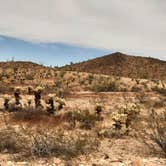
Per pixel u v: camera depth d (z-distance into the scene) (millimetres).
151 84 50812
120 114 12320
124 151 8883
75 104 20781
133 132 11750
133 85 45562
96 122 14297
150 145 9438
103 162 7625
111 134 11289
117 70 139375
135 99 24125
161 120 12820
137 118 14141
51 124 13391
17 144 9414
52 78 52500
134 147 9398
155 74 132875
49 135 10289
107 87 34375
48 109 16016
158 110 18484
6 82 39219
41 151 8383
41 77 53750
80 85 39375
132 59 152125
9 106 17688
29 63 93062
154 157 8180
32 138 10203
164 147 8586
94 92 30484
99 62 149750
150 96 27672
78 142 9312
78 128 12953
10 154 8648
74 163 7570
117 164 7434
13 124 13195
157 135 9828
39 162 7773
